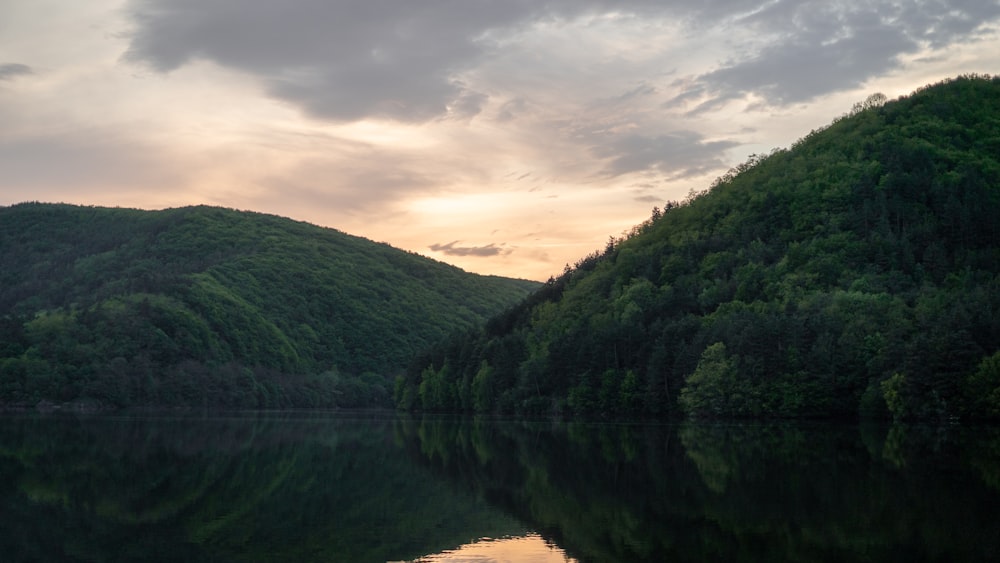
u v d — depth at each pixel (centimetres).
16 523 4572
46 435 10962
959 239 16400
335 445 9869
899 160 18962
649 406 14362
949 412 11062
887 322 12775
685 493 5519
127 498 5475
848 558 3672
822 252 16350
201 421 15888
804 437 10025
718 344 13150
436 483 6294
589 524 4534
